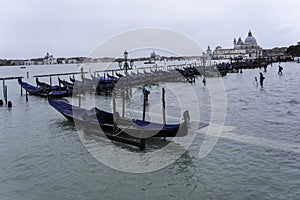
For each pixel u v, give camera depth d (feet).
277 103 87.20
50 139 55.62
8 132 61.46
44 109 87.76
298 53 495.00
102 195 34.27
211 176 38.19
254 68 265.75
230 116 70.90
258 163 41.22
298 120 64.39
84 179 38.34
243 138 52.19
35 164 43.42
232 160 42.70
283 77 172.55
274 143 48.98
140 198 33.42
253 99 96.63
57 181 37.83
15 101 106.63
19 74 294.25
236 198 32.73
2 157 46.42
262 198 32.50
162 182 37.22
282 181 35.94
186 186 35.94
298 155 43.45
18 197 34.14
